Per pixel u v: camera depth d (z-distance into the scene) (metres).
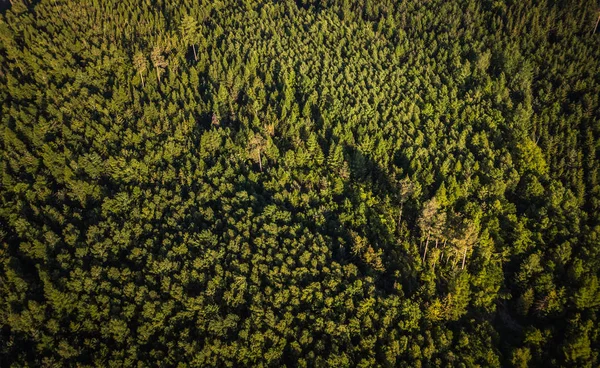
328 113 103.69
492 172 92.94
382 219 83.88
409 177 92.81
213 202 85.38
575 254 81.94
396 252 79.50
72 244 74.12
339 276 72.31
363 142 96.31
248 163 93.88
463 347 68.44
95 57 111.00
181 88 104.25
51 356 62.81
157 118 98.38
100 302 67.88
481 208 87.00
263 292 70.88
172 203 82.94
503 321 76.44
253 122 97.75
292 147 97.44
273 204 82.00
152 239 76.81
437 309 70.56
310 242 77.69
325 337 66.06
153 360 63.44
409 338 67.00
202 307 68.19
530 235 83.94
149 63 111.06
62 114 94.25
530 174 95.94
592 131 108.38
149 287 70.88
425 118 107.56
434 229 77.12
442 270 78.88
